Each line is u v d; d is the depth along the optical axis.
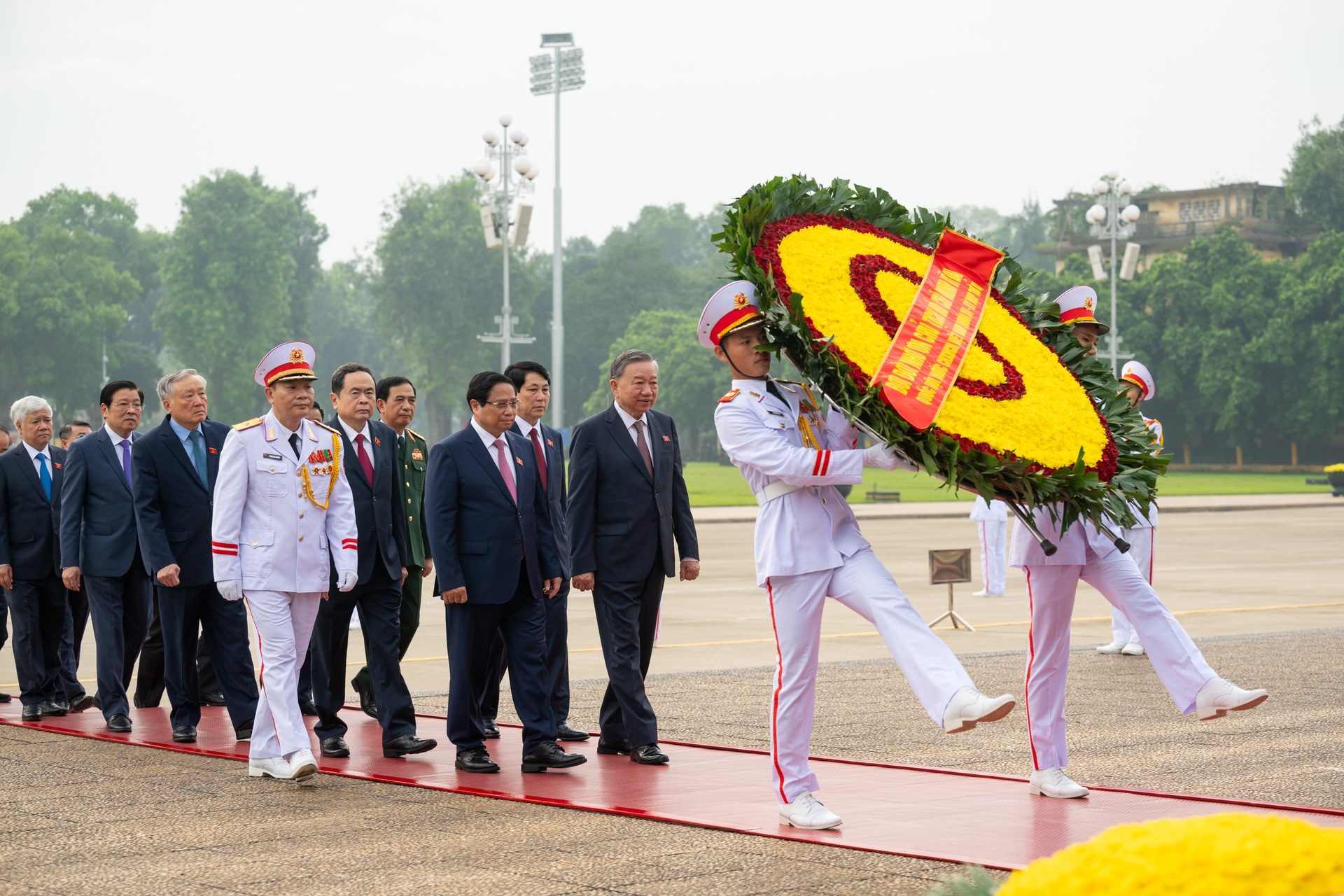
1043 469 5.99
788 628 6.57
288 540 8.12
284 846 6.21
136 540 10.18
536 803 7.20
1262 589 21.36
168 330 115.81
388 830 6.55
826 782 7.68
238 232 114.50
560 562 8.55
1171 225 98.00
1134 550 12.84
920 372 6.06
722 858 5.92
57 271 112.12
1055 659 7.20
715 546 32.66
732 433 6.54
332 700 8.96
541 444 9.68
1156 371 88.75
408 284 115.06
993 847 6.07
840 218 6.85
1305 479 79.56
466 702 8.23
